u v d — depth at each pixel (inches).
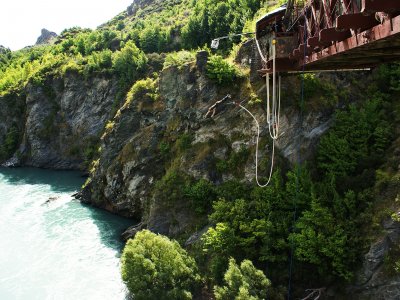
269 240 1448.1
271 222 1477.6
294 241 1414.9
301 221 1450.5
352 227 1407.5
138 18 7062.0
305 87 1804.9
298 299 1352.1
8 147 4357.8
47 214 2452.0
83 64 4210.1
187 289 1380.4
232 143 1875.0
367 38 534.0
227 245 1466.5
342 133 1694.1
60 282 1656.0
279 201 1560.0
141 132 2436.0
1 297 1565.0
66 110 4082.2
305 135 1759.4
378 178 1487.5
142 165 2306.8
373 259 1322.6
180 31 4028.1
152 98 2566.4
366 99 1840.6
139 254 1376.7
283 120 1765.5
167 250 1439.5
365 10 431.5
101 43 4736.7
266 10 2256.4
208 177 1891.0
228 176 1838.1
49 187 3095.5
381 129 1615.4
